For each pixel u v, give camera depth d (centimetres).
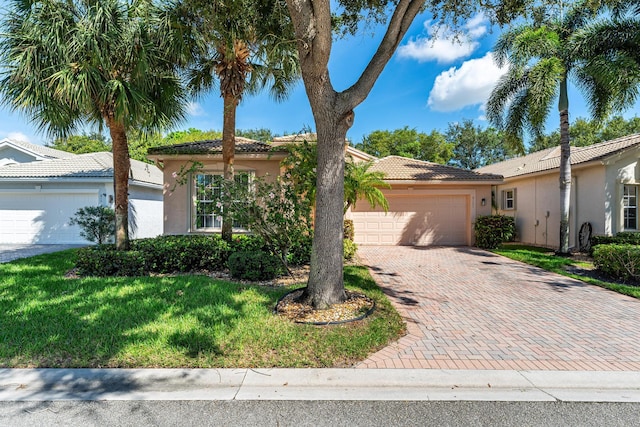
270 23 754
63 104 751
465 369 380
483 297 684
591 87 1234
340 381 357
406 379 359
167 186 1159
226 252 891
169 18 753
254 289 668
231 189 771
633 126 2572
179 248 856
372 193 1191
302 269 894
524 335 483
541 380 362
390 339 459
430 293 714
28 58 687
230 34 761
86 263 808
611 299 674
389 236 1531
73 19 730
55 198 1571
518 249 1424
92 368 372
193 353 402
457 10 752
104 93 729
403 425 294
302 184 848
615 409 319
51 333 447
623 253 811
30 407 317
